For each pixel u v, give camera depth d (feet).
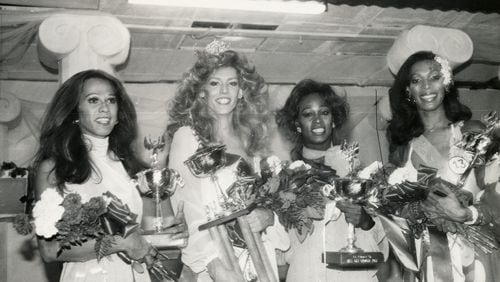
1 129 10.39
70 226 7.77
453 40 11.72
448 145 10.34
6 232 10.36
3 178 10.24
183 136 9.44
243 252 9.00
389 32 11.96
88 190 8.36
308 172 9.30
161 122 10.53
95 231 7.91
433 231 9.85
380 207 9.54
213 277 8.73
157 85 10.68
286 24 11.21
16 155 10.49
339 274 9.55
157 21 10.59
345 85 12.01
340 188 9.23
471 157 9.80
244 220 8.82
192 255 8.78
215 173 9.07
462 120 10.55
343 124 10.80
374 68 12.21
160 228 8.70
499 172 9.93
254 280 8.95
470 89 12.26
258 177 9.07
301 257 9.70
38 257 10.48
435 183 9.50
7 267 10.30
